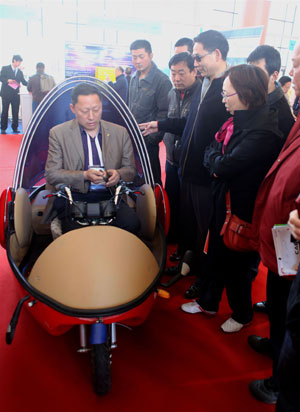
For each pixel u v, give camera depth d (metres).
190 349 2.01
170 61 2.60
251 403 1.67
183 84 2.60
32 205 2.46
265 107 1.66
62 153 2.25
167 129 2.61
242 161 1.65
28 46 9.46
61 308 1.48
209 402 1.67
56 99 2.38
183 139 2.37
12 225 2.10
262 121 1.63
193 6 11.05
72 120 2.28
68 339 2.03
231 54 5.48
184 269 1.89
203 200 2.35
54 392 1.67
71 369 1.82
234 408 1.64
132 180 2.38
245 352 2.01
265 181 1.56
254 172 1.69
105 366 1.55
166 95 3.16
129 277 1.59
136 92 3.28
